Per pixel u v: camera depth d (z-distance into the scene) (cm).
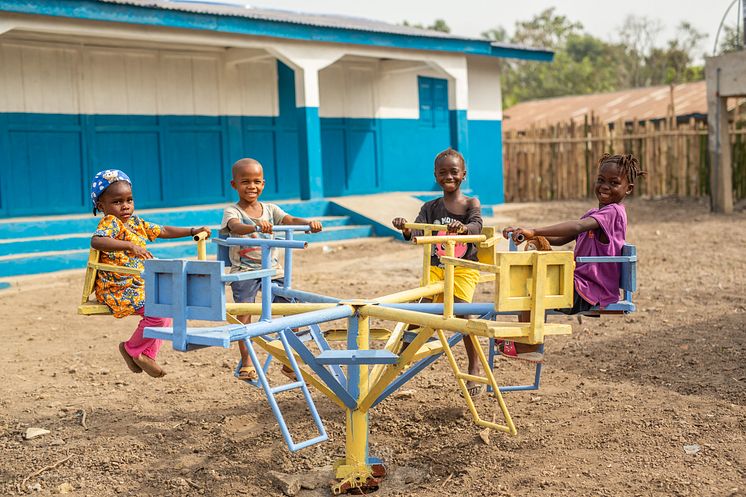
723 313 791
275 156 1697
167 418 538
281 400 570
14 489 439
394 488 432
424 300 566
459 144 1844
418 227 511
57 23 1204
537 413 523
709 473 417
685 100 2702
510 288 391
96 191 485
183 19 1320
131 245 456
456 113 1838
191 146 1559
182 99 1541
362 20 2016
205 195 1586
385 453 477
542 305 392
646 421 493
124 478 449
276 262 571
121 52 1453
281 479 436
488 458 457
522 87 6594
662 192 2077
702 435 467
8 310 899
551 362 639
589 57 7075
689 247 1270
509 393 567
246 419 534
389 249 1355
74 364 670
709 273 1034
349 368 436
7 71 1317
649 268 1092
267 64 1669
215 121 1595
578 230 462
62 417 543
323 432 401
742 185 1920
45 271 1127
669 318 778
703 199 1958
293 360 406
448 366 639
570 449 460
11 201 1327
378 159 1880
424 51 1750
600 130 2184
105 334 779
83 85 1407
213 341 366
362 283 1023
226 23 1377
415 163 1961
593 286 472
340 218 1504
